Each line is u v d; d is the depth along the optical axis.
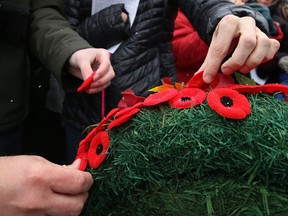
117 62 1.15
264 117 0.53
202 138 0.52
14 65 1.12
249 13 0.84
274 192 0.53
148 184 0.56
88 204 0.60
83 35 1.19
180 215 0.53
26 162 0.57
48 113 1.42
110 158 0.57
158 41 1.19
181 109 0.56
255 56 0.64
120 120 0.57
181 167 0.53
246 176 0.53
